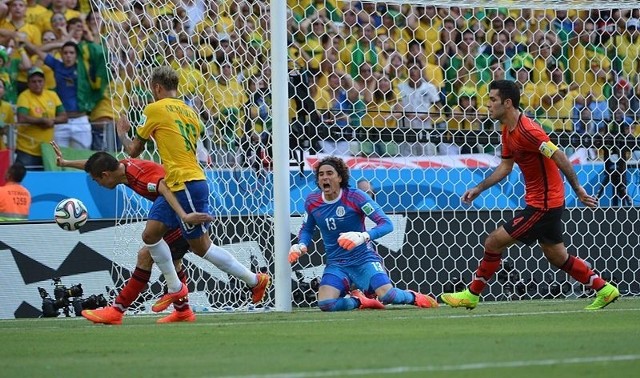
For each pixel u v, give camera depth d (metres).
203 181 24.64
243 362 14.76
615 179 37.94
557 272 35.62
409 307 30.11
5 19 43.69
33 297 31.25
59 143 42.75
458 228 35.22
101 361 15.47
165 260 24.58
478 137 40.78
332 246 28.91
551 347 16.31
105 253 31.91
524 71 43.56
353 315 26.09
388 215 34.66
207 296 32.16
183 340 19.03
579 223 36.00
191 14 35.38
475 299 26.67
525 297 35.22
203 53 35.25
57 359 15.95
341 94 41.25
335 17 41.66
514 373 12.88
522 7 36.72
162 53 34.28
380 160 39.00
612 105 43.25
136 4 35.03
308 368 13.70
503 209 35.75
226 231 32.56
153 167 24.45
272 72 29.11
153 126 24.34
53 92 43.19
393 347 16.66
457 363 14.09
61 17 45.00
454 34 43.50
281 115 29.02
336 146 38.66
